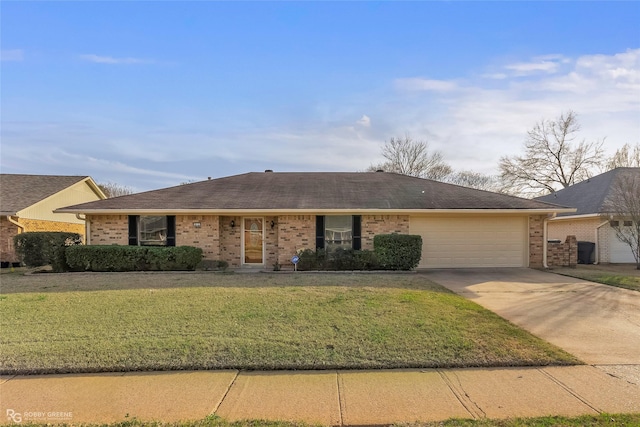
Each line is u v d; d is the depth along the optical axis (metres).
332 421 3.31
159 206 12.95
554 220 18.39
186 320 6.08
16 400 3.69
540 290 9.10
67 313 6.52
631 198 13.98
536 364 4.51
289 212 12.74
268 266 13.72
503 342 5.13
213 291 8.30
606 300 7.96
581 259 16.09
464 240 13.58
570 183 32.53
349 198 14.01
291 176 17.64
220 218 13.64
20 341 5.13
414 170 39.47
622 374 4.23
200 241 13.23
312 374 4.29
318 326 5.76
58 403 3.63
